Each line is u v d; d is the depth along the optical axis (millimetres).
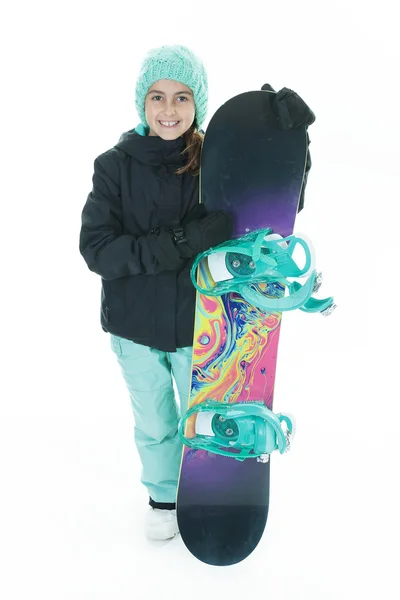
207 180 2051
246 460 2215
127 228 2105
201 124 2094
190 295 2094
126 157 2066
